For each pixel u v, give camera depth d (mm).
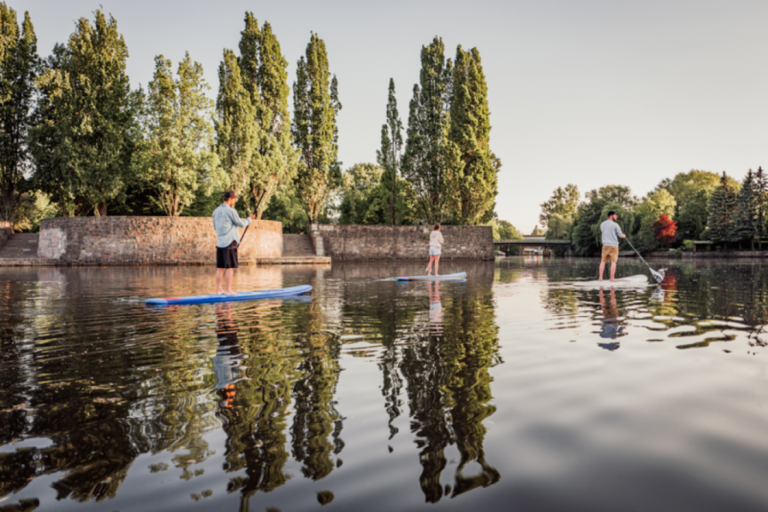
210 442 1996
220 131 32312
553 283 11156
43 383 2902
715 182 83750
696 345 3818
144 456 1866
